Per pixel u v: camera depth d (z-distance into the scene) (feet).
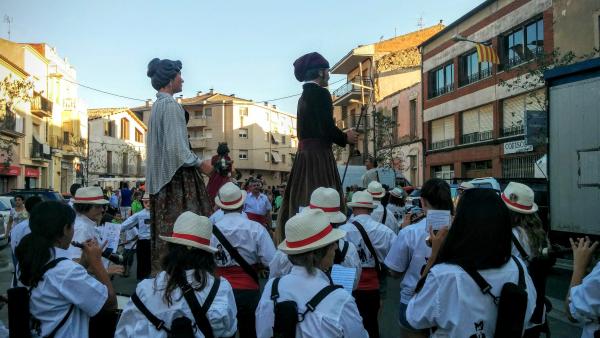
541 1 79.92
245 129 233.14
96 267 13.00
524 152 84.23
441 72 112.57
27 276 11.83
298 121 18.24
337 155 152.66
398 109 131.34
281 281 10.87
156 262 15.94
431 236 13.65
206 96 246.88
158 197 16.05
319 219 11.11
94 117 174.19
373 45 146.00
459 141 104.42
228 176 21.90
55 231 12.18
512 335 9.24
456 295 9.60
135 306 11.05
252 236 16.89
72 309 12.01
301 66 18.12
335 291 10.57
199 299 11.05
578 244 12.19
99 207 18.58
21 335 11.60
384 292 25.53
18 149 120.26
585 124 28.40
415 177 123.65
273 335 10.28
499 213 9.84
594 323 10.74
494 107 93.04
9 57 121.49
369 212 19.61
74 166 156.76
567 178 29.37
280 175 260.42
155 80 16.74
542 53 69.31
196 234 11.42
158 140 16.20
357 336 10.45
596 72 27.81
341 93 156.46
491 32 93.09
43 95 133.49
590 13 68.23
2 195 67.87
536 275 15.08
